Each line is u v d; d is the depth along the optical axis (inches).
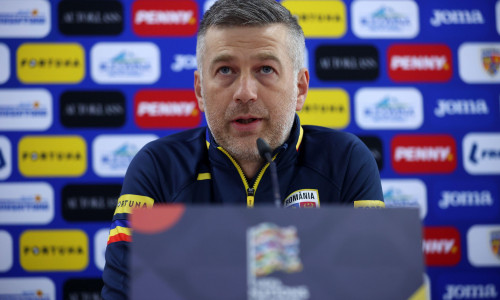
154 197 156.0
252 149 146.7
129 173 159.5
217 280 87.6
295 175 156.9
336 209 89.7
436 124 306.3
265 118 145.0
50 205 295.6
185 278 87.7
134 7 302.8
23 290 292.8
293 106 149.5
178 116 301.3
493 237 303.7
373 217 89.7
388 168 304.7
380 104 305.9
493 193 305.1
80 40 301.0
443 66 307.6
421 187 304.7
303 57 155.6
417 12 309.1
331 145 162.7
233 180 155.3
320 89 304.8
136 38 302.4
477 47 309.0
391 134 305.6
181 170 159.8
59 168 297.0
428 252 303.0
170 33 303.4
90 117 299.0
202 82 149.8
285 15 146.3
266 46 140.6
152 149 163.9
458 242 303.4
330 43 306.7
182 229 88.7
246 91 140.1
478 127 306.3
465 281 302.4
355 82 305.7
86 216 296.5
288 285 87.5
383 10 308.7
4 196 294.4
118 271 134.5
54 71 299.4
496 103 306.3
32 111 297.7
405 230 89.9
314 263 88.2
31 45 299.4
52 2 301.3
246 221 88.8
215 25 143.3
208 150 162.2
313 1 306.8
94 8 302.0
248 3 143.0
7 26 299.1
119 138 299.4
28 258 293.7
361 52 306.7
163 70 302.0
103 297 131.3
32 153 296.5
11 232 293.7
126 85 300.8
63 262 294.4
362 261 88.7
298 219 89.0
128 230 143.3
